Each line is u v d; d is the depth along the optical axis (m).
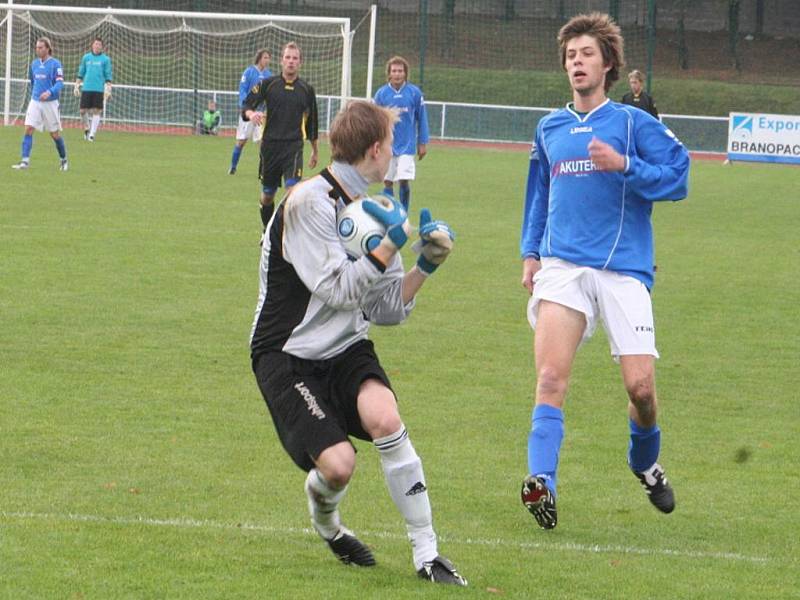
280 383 15.41
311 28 138.88
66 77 134.62
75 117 126.00
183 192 64.50
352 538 16.33
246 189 67.69
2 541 16.64
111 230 48.91
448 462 21.92
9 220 50.22
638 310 18.41
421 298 38.53
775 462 22.66
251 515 18.45
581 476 21.48
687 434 24.53
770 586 16.09
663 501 19.22
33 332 31.08
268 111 51.66
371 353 15.85
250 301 36.16
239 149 76.31
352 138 15.32
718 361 31.34
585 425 24.97
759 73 172.00
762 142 113.12
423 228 15.80
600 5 168.50
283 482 20.30
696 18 178.12
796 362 31.42
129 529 17.47
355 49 161.12
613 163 18.00
